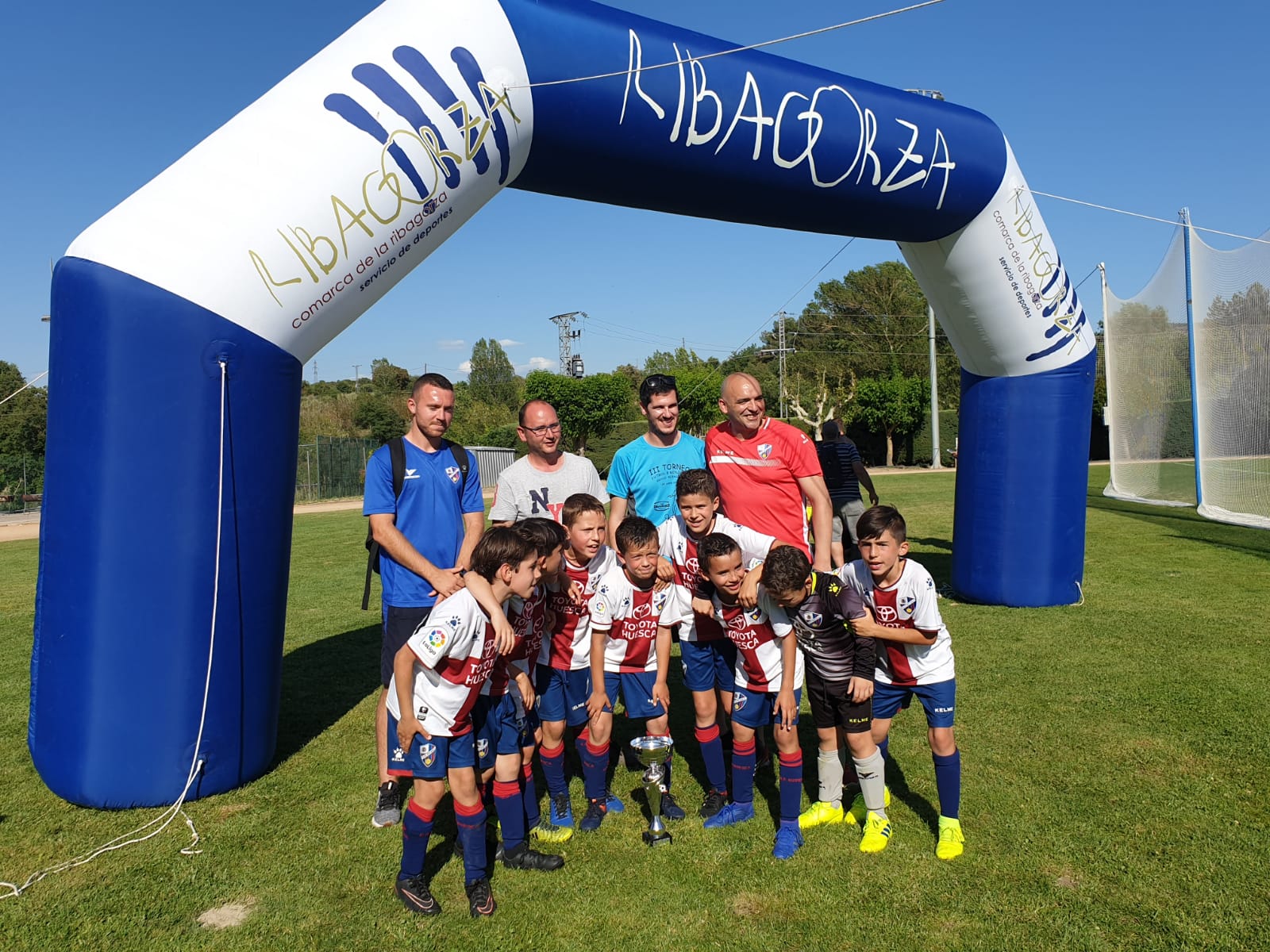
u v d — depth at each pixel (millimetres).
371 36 3775
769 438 3830
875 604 3117
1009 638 5719
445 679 2732
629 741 4355
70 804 3598
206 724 3600
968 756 3787
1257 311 11320
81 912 2760
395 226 3799
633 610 3344
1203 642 5441
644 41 4203
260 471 3680
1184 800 3295
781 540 3896
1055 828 3119
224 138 3611
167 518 3471
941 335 46531
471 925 2656
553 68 4004
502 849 3068
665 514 4062
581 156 4289
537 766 4078
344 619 7301
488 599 2766
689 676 3463
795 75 4734
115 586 3451
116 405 3416
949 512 13336
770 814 3416
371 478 3645
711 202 4824
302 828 3354
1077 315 6473
